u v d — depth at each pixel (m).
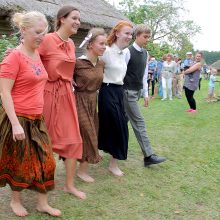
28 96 3.22
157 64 13.91
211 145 6.29
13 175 3.25
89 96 4.12
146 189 4.25
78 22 3.67
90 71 4.05
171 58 12.74
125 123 4.44
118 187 4.24
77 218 3.49
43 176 3.30
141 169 4.88
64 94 3.74
